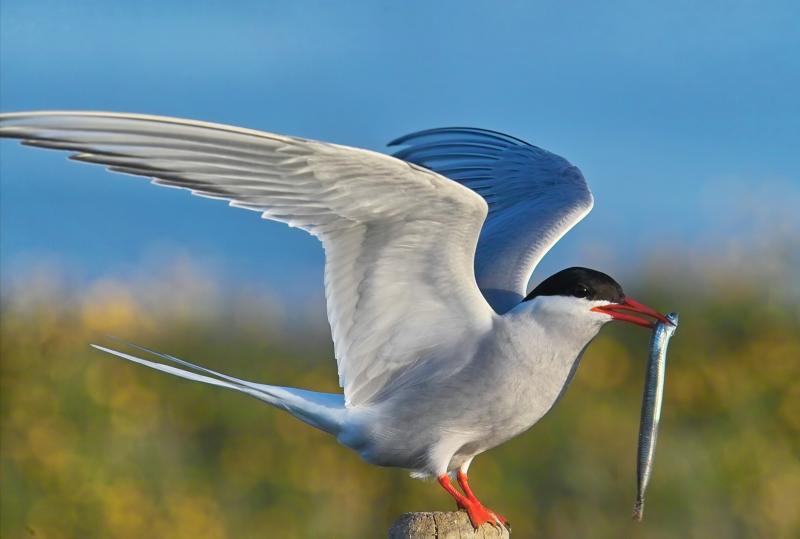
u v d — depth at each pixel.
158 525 12.05
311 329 16.94
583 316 8.34
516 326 8.27
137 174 7.13
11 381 12.87
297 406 8.60
